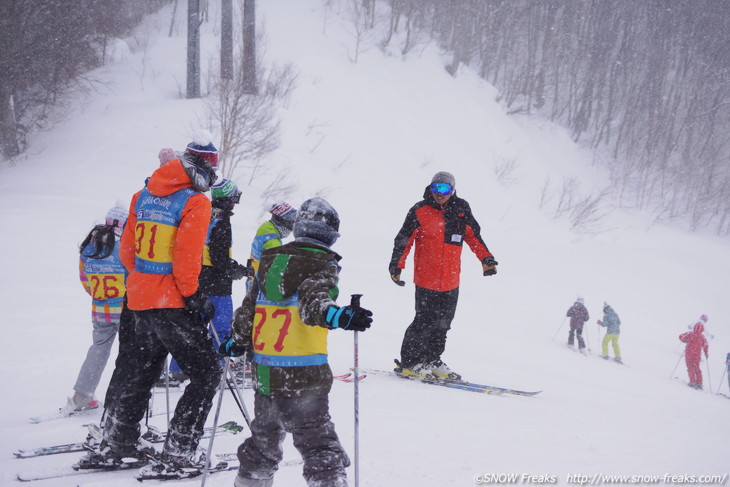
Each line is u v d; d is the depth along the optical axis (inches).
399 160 1765.5
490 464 207.9
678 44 3240.7
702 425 334.3
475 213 1686.8
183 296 184.4
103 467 190.5
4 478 181.8
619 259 1505.9
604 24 3075.8
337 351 472.1
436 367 382.9
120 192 1125.7
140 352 193.0
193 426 186.4
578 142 2699.3
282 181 1360.7
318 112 1777.8
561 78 3041.3
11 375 329.7
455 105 2289.6
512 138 2347.4
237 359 337.1
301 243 151.8
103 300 259.6
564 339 788.0
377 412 280.7
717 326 1097.4
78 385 260.4
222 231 292.0
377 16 2479.1
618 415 330.3
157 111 1546.5
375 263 984.3
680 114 2982.3
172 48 1994.3
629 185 2464.3
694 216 2203.5
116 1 1983.3
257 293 157.6
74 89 1680.6
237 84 1323.8
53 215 899.4
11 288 561.3
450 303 376.2
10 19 1508.4
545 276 1176.8
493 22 2783.0
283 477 183.9
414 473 194.4
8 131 1425.9
